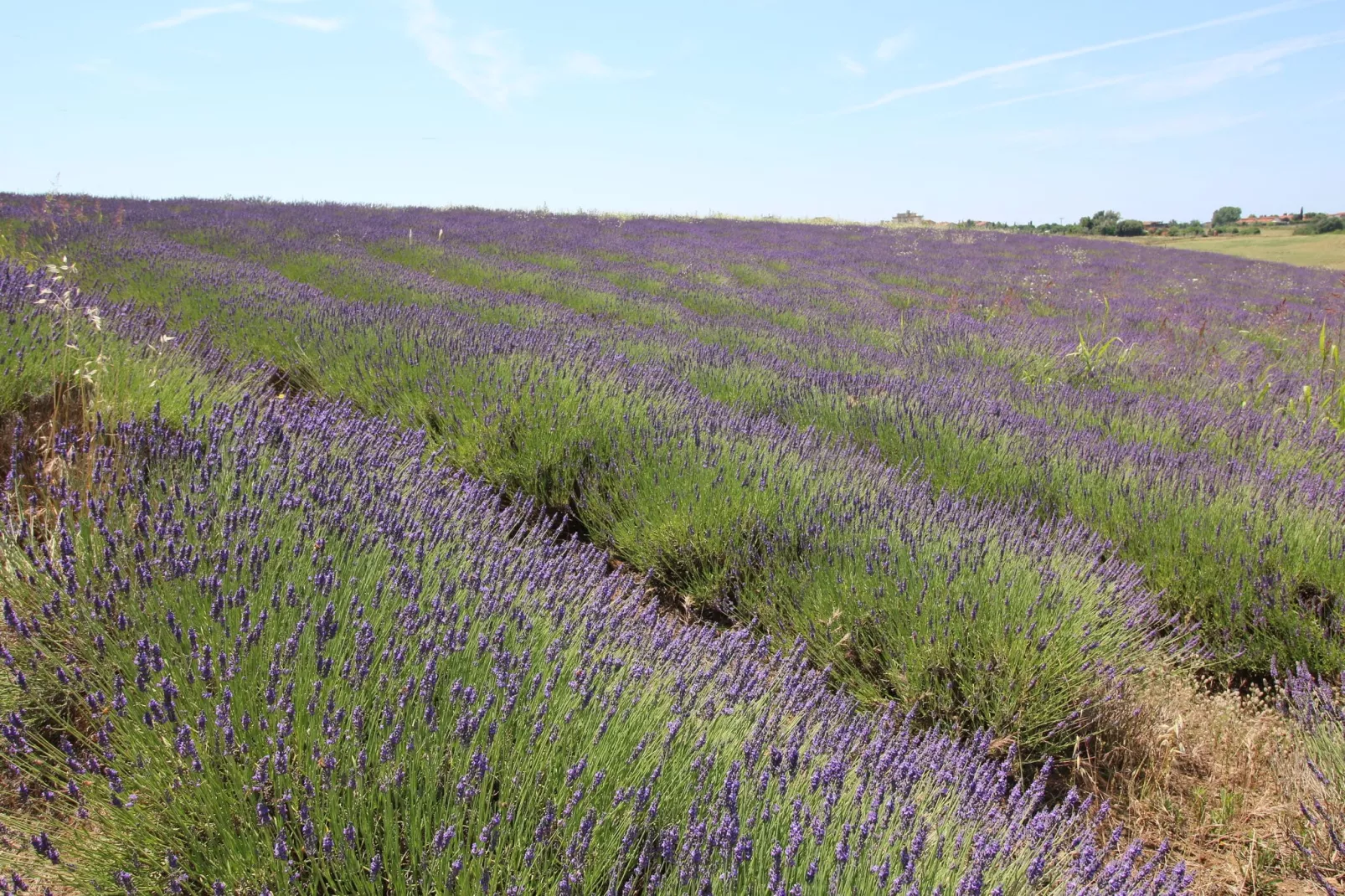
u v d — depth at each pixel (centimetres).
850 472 454
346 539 266
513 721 201
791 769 202
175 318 617
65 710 203
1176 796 282
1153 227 5688
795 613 333
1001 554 360
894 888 168
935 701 295
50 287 484
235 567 234
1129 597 358
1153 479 482
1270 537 409
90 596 214
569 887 157
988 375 799
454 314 758
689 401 543
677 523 388
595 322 884
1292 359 1055
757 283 1525
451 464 453
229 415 341
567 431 464
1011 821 203
